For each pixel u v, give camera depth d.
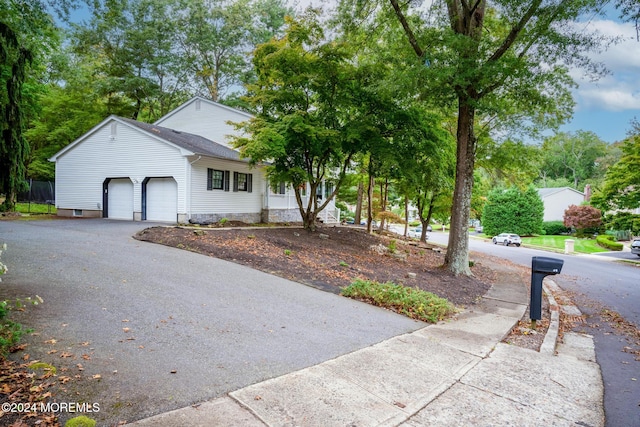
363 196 32.09
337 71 13.03
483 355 5.03
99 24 25.89
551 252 28.47
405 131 13.73
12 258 7.55
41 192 24.08
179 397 3.26
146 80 27.81
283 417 3.10
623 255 26.89
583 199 50.59
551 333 6.47
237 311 5.73
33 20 10.66
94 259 7.94
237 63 31.55
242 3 31.27
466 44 9.61
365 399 3.53
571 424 3.43
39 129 22.20
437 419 3.32
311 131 12.31
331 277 8.82
